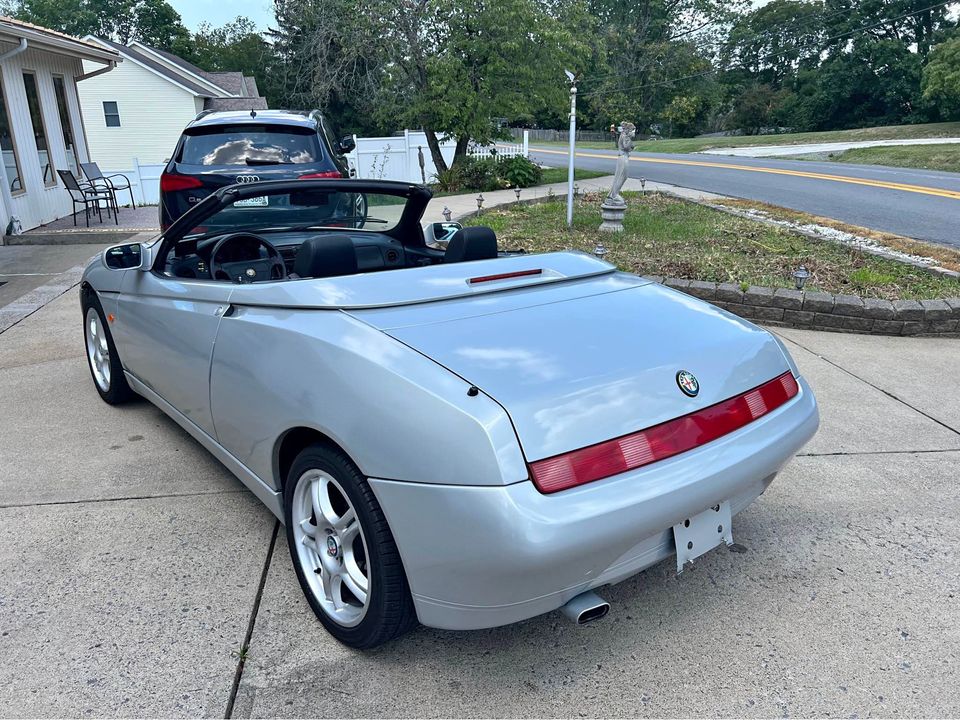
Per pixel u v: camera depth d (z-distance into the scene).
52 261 8.63
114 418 4.15
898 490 3.41
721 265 7.68
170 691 2.12
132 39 59.91
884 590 2.65
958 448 3.86
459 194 16.44
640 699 2.11
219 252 3.51
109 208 12.45
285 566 2.74
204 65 59.75
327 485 2.33
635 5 67.56
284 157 6.97
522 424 1.84
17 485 3.35
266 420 2.42
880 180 17.67
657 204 12.96
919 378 4.98
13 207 9.88
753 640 2.38
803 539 2.99
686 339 2.37
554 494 1.81
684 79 65.88
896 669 2.24
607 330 2.34
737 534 3.04
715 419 2.15
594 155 33.47
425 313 2.35
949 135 37.78
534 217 11.50
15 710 2.03
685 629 2.43
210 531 2.97
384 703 2.09
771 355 2.50
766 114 65.19
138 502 3.21
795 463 3.69
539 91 19.41
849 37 66.88
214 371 2.75
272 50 42.72
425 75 19.34
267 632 2.38
